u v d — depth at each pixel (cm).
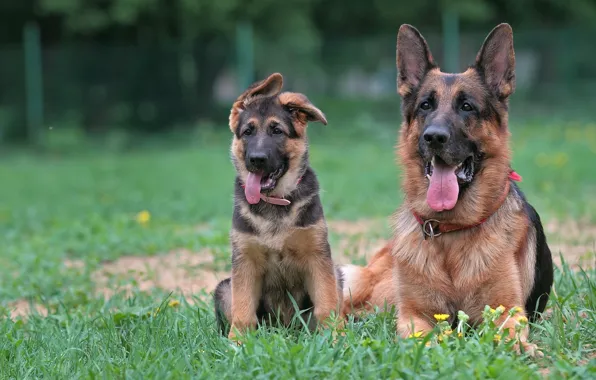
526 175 1541
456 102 580
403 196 625
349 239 990
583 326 557
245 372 479
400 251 592
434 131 556
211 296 746
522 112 2425
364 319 603
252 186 633
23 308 796
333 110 2431
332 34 3241
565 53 2394
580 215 1111
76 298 789
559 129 2256
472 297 573
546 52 2411
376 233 1026
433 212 575
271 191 636
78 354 571
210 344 561
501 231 572
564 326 552
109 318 645
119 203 1491
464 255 569
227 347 545
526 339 536
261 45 2425
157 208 1386
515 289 565
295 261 642
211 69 2473
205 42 2623
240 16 2739
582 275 707
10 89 2523
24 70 2519
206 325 624
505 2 3241
